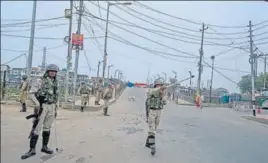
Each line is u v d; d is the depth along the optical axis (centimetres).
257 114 1538
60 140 916
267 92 1041
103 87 2694
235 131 1154
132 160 725
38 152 750
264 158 717
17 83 2147
